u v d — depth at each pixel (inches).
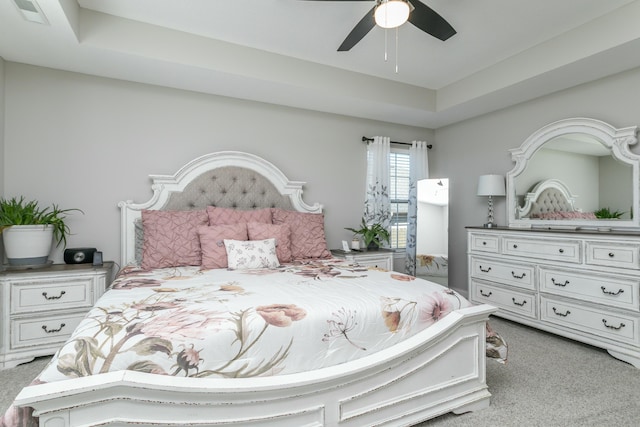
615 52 89.9
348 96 124.0
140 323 48.8
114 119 109.9
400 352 58.3
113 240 110.0
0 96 94.9
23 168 99.7
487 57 113.7
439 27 71.4
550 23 93.1
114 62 97.4
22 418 39.3
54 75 103.0
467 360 67.5
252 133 130.7
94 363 42.6
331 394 53.1
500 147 142.0
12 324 85.7
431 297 67.0
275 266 97.9
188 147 120.2
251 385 47.0
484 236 130.0
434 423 63.4
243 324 50.6
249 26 95.3
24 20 76.2
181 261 98.9
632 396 72.9
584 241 98.0
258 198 127.6
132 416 42.9
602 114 108.5
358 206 153.7
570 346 101.1
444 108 139.7
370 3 84.2
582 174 111.7
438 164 172.9
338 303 59.9
